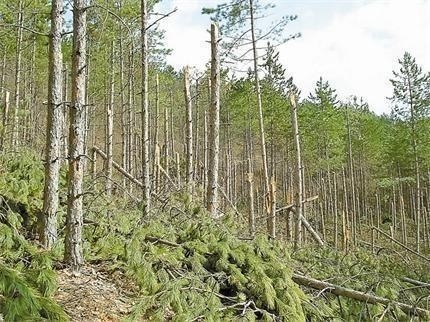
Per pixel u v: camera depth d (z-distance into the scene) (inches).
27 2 544.1
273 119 979.9
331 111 1092.5
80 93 238.4
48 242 244.1
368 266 296.2
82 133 240.4
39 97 883.4
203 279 225.9
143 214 311.4
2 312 89.2
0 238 194.5
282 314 208.8
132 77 661.3
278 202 1087.0
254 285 220.5
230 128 1149.1
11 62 834.8
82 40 240.1
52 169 247.9
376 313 237.1
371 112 1576.0
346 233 566.6
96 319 194.5
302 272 277.6
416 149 1056.2
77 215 237.5
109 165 469.7
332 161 1136.8
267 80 931.3
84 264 242.4
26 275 120.0
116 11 585.6
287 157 1168.8
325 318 228.8
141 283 213.3
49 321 93.4
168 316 216.5
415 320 233.3
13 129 456.1
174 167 748.6
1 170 299.7
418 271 319.9
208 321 189.8
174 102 1191.6
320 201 1147.9
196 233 264.8
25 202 274.8
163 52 751.1
